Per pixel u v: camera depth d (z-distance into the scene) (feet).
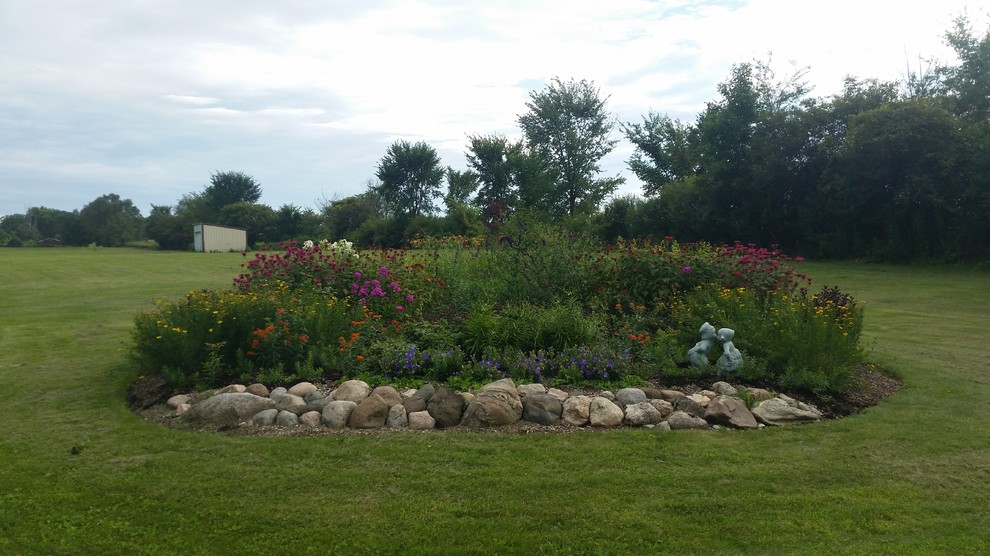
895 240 76.64
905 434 16.76
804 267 76.54
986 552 11.25
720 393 19.06
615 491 13.28
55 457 14.97
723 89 95.55
